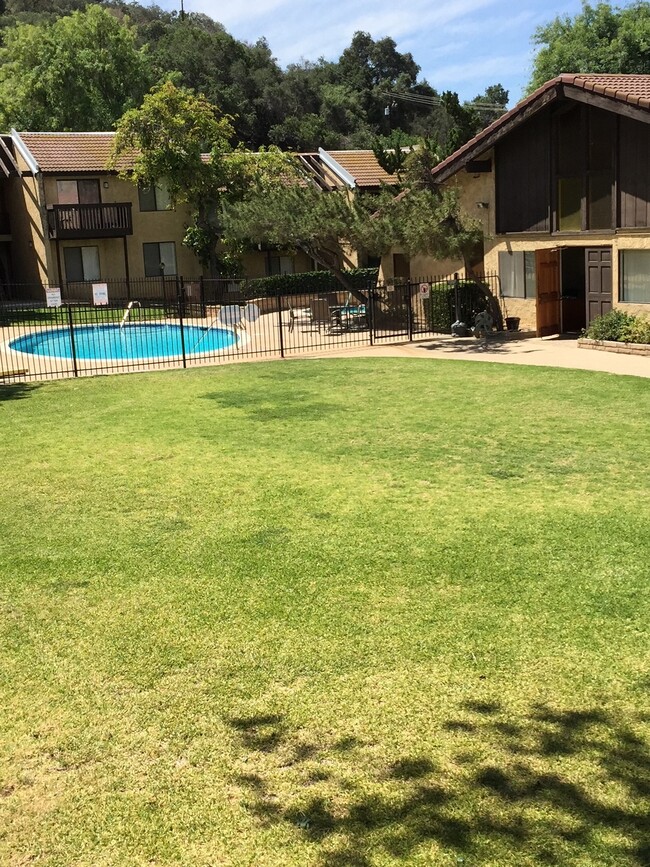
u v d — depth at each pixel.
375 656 5.39
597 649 5.39
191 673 5.27
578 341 19.89
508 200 22.83
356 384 15.79
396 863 3.64
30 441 11.88
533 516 7.91
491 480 9.16
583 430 11.41
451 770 4.24
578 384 14.95
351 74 81.50
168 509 8.50
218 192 34.56
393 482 9.20
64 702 4.99
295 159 36.72
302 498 8.71
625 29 49.56
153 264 38.94
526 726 4.59
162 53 68.94
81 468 10.21
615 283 20.36
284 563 6.96
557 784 4.10
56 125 51.16
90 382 17.33
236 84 68.94
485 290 23.88
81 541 7.64
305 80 74.94
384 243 21.91
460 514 8.04
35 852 3.79
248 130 68.00
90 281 37.81
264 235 23.98
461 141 29.66
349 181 38.66
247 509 8.41
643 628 5.66
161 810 4.03
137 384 16.81
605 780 4.12
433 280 26.11
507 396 14.06
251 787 4.17
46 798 4.14
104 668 5.37
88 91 51.94
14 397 15.83
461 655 5.37
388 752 4.40
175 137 33.41
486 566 6.75
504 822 3.85
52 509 8.62
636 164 19.44
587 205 20.81
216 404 14.23
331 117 72.62
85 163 36.47
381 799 4.05
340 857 3.69
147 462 10.41
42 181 35.62
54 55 52.12
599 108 20.11
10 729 4.73
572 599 6.11
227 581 6.64
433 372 16.91
